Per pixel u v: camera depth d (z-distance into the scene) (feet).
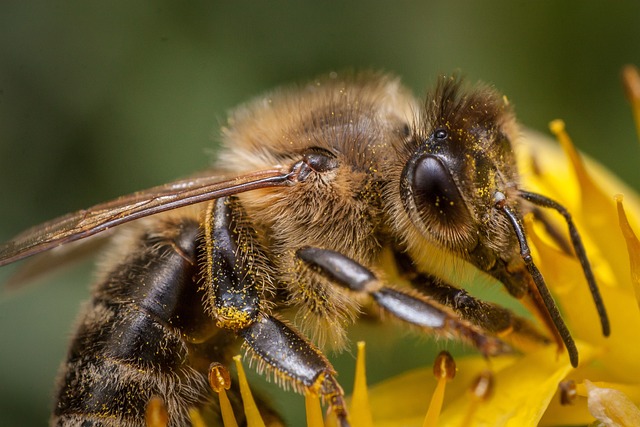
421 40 0.20
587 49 0.19
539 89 0.19
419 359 0.17
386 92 0.15
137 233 0.15
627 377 0.15
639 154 0.19
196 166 0.20
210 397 0.15
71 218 0.15
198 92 0.20
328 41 0.20
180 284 0.15
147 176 0.20
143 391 0.15
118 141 0.20
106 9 0.20
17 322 0.19
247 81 0.20
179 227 0.15
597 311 0.15
